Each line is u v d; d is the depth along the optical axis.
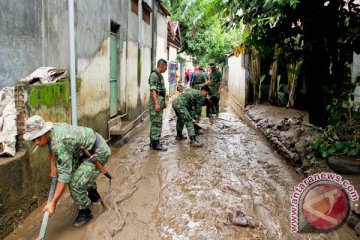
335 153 5.27
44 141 3.51
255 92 13.20
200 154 7.29
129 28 9.22
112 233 3.89
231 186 5.39
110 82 7.93
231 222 4.15
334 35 5.87
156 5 13.88
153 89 7.24
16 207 3.90
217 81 11.63
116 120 8.27
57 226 4.02
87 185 4.03
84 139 3.83
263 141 8.68
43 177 4.54
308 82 6.61
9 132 3.94
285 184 5.51
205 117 12.41
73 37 5.42
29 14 4.43
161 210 4.51
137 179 5.67
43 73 4.60
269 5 5.49
